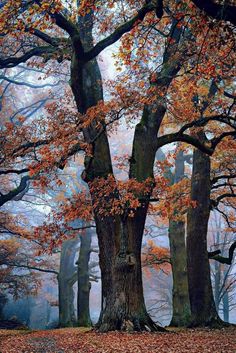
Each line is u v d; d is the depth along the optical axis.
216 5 8.73
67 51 17.58
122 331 14.36
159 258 27.50
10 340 15.36
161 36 16.77
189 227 21.23
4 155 17.50
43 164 14.50
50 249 18.23
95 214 15.73
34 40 20.42
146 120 16.45
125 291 14.84
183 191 23.88
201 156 21.55
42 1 11.29
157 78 15.32
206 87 19.06
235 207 26.34
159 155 30.31
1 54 20.94
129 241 15.12
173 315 23.81
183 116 17.66
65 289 37.19
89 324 32.97
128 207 14.72
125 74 17.14
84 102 16.47
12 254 34.28
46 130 16.53
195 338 13.39
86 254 34.75
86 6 11.38
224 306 47.97
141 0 14.05
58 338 14.60
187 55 14.70
